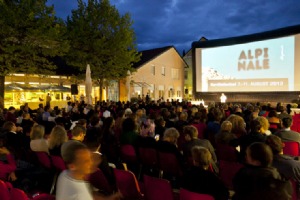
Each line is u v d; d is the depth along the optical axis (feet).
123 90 100.12
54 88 70.08
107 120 24.91
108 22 80.07
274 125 26.11
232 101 82.58
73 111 45.78
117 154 23.41
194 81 91.91
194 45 90.84
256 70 77.30
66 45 62.64
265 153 9.66
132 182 13.87
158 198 12.71
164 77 116.37
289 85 70.85
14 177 18.54
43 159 19.13
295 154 19.03
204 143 17.93
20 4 55.57
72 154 8.02
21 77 71.36
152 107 48.29
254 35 77.10
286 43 70.90
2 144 19.70
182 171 18.74
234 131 22.68
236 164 15.71
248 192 9.47
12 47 53.31
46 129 22.65
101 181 15.51
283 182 9.32
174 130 19.71
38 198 10.69
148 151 21.11
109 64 79.66
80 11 79.87
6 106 70.38
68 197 7.81
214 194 11.03
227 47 83.25
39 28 55.57
